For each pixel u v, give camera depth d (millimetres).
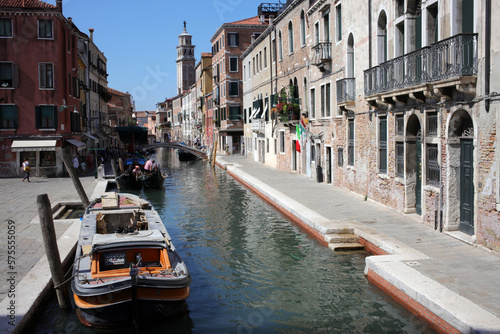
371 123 14594
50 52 25750
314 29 20797
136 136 42531
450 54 9531
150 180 23531
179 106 89062
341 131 17734
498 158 8477
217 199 19797
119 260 8570
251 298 8664
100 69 45469
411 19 11891
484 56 8797
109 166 33875
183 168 37375
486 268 7941
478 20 8992
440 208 10398
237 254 11352
